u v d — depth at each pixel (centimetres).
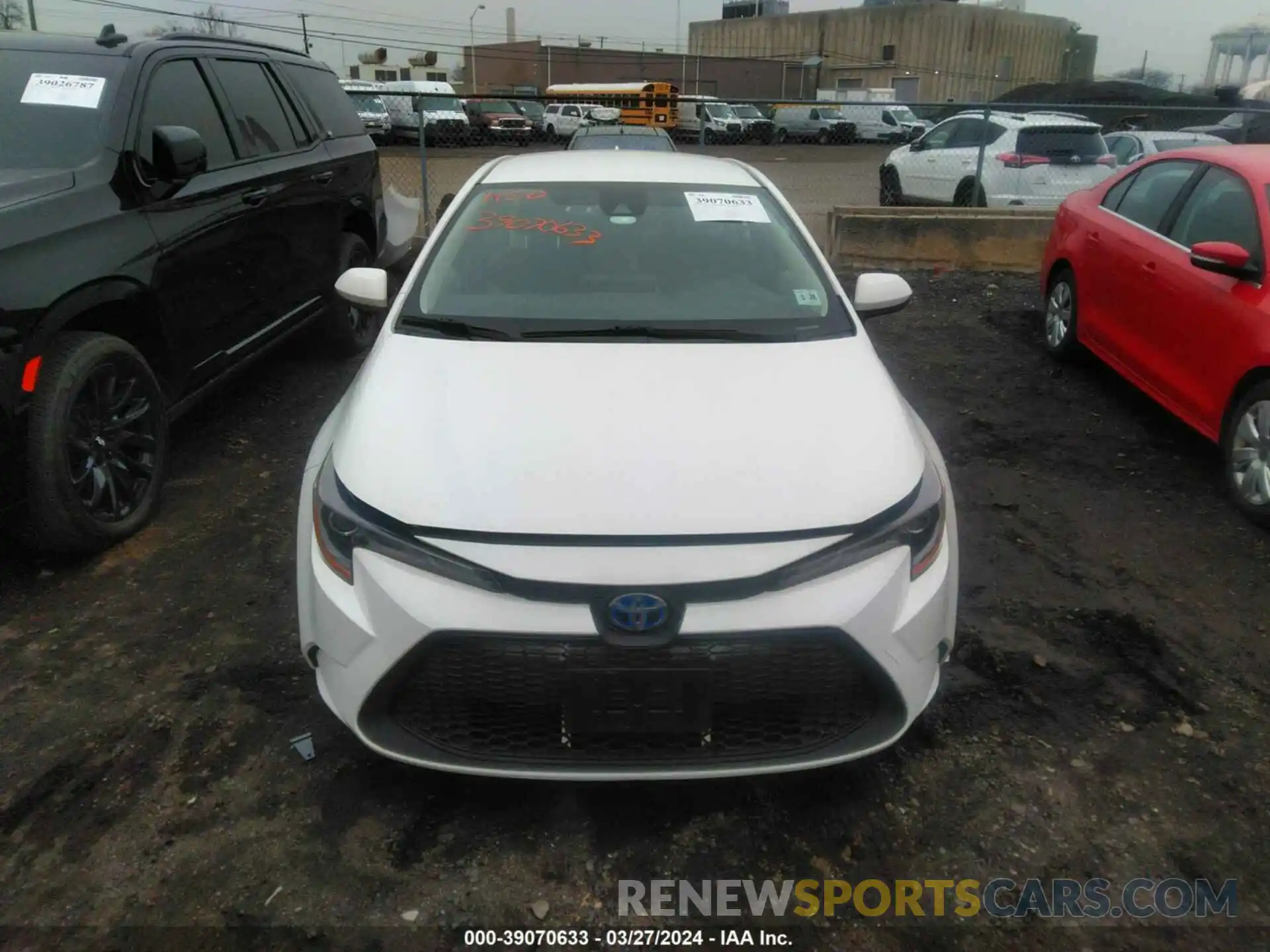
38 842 250
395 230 732
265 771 276
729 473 247
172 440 500
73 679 313
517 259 352
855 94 5312
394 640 232
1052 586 384
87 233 369
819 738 244
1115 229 587
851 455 258
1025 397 599
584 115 2630
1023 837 260
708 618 227
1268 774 283
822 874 248
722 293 338
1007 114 1255
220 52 512
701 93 5422
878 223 942
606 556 228
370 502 243
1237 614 366
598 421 264
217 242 451
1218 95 2348
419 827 258
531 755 240
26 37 440
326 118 623
